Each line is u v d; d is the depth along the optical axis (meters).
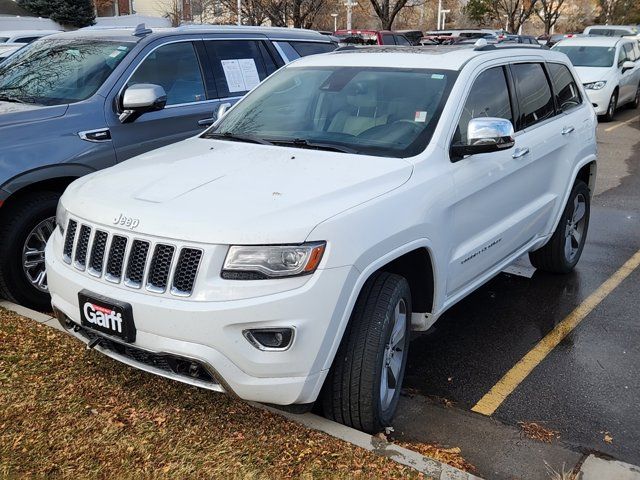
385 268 3.68
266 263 2.91
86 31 6.32
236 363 2.93
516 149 4.58
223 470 2.96
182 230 2.99
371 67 4.55
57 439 3.15
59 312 3.48
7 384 3.58
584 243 6.32
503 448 3.40
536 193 5.02
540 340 4.70
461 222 3.96
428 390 4.00
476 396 3.94
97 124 5.12
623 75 16.19
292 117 4.43
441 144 3.87
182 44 6.00
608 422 3.67
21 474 2.90
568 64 5.89
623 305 5.32
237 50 6.49
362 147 3.94
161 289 3.02
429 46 5.05
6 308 4.60
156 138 5.54
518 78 4.92
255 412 3.41
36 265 4.79
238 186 3.36
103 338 3.26
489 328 4.88
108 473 2.93
